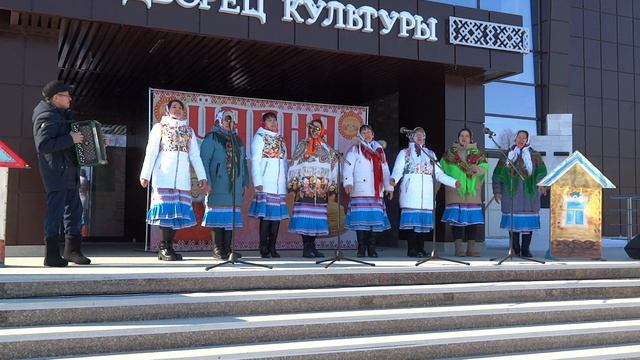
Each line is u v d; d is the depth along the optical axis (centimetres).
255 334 428
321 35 781
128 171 1248
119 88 1073
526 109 1536
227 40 756
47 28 701
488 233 1432
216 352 393
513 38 887
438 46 845
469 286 548
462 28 855
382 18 811
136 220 1146
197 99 830
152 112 805
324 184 724
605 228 1691
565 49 1565
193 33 719
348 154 734
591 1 1698
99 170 1281
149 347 399
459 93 923
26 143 692
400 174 738
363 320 461
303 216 709
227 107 847
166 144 628
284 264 600
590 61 1686
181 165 629
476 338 463
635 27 1766
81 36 762
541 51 1558
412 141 751
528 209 770
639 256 744
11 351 367
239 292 486
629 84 1745
